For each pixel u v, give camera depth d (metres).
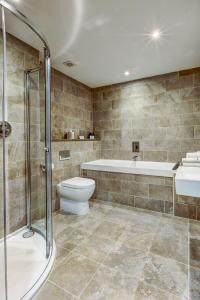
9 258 1.50
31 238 1.83
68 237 1.87
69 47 2.13
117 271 1.39
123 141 3.41
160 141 3.05
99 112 3.65
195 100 2.76
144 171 2.56
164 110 3.00
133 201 2.68
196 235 1.89
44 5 1.49
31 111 2.04
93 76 3.07
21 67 1.93
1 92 1.74
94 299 1.15
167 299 1.15
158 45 2.11
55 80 2.77
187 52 2.27
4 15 1.44
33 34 1.83
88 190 2.38
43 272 1.34
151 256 1.56
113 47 2.14
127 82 3.32
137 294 1.18
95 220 2.26
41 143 2.13
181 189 1.21
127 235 1.91
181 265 1.45
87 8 1.53
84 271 1.39
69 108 3.08
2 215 1.77
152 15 1.62
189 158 1.90
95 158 3.55
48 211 1.64
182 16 1.63
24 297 1.12
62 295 1.18
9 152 1.82
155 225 2.12
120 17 1.64
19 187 1.93
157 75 3.03
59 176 2.65
